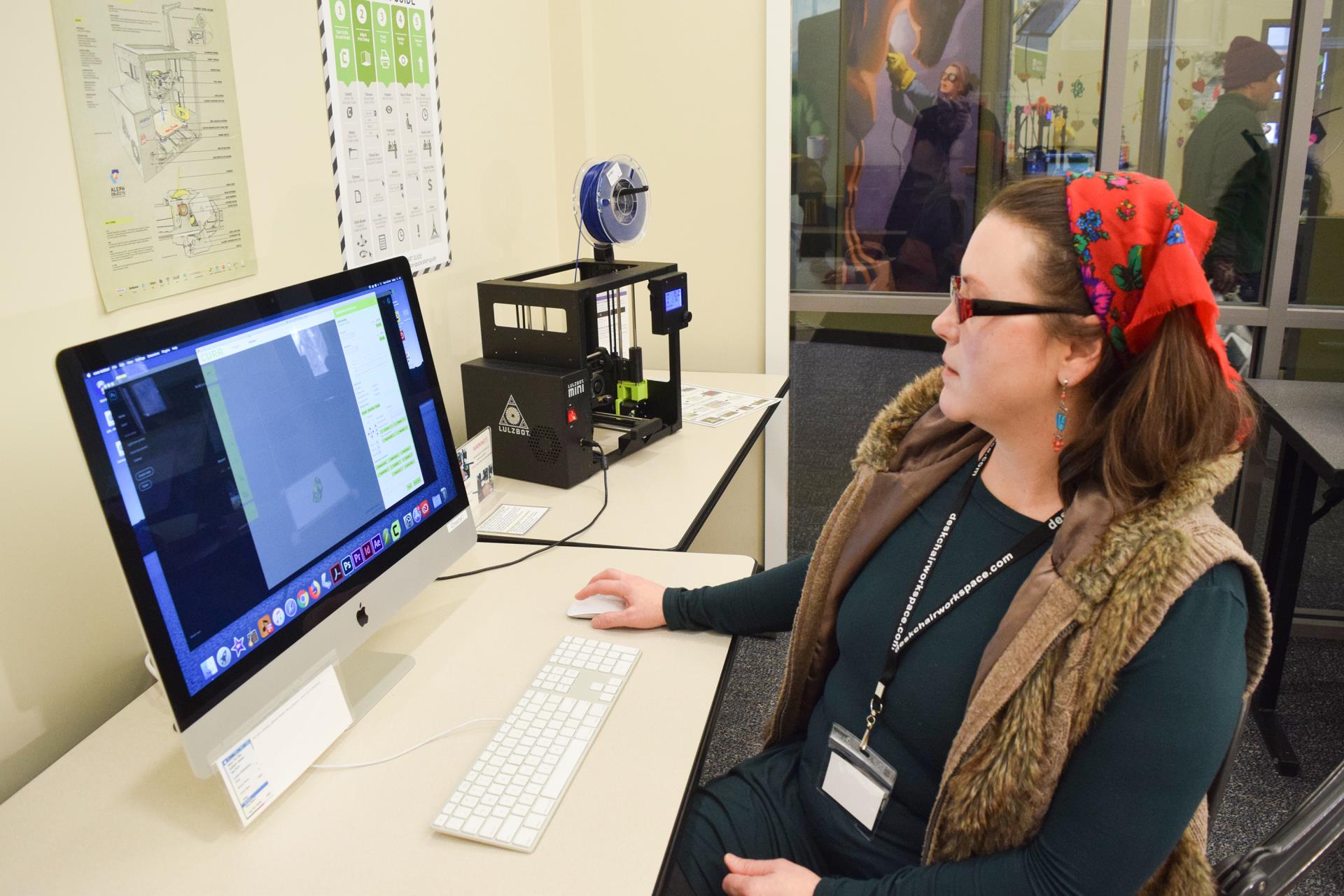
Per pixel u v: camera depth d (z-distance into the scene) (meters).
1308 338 2.78
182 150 1.36
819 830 1.16
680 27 2.61
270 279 1.58
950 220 2.81
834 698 1.17
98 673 1.28
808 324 3.09
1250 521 2.79
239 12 1.47
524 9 2.46
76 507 1.23
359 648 1.29
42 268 1.17
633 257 2.83
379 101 1.84
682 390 2.52
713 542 3.06
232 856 0.93
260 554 1.02
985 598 1.03
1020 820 0.94
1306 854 0.87
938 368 1.20
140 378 0.89
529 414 1.85
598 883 0.89
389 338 1.25
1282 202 2.59
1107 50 2.57
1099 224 0.90
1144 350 0.92
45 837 0.96
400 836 0.95
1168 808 0.85
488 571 1.52
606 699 1.16
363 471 1.19
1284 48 2.50
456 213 2.17
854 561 1.17
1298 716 2.38
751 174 2.69
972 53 2.65
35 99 1.14
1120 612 0.88
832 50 2.71
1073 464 0.98
